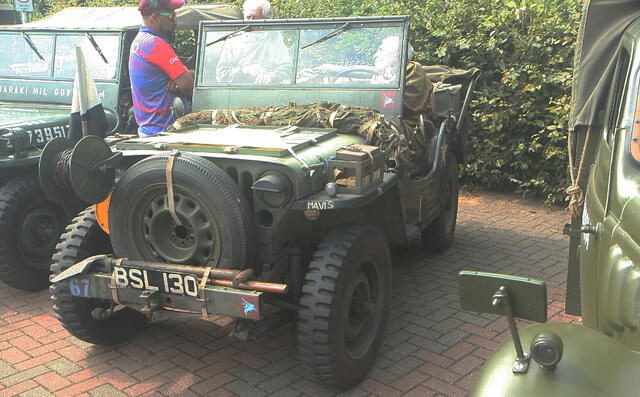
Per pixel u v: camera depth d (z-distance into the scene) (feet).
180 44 25.77
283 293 10.61
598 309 7.32
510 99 24.14
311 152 11.18
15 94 19.12
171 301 10.57
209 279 10.23
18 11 28.48
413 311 14.64
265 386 11.41
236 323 10.87
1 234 14.90
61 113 17.39
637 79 8.00
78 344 13.14
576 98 10.74
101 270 11.14
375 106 14.20
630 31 9.13
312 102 14.60
